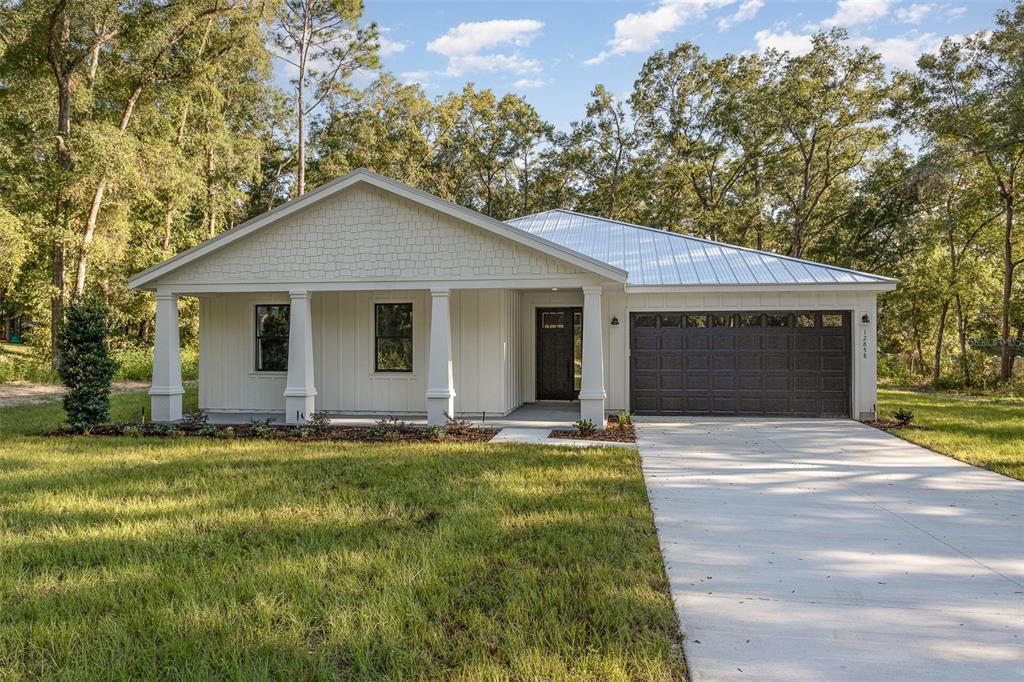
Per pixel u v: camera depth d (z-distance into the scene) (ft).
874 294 40.91
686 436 34.01
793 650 10.18
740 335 42.37
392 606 11.45
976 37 71.67
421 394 42.50
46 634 10.64
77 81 70.90
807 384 41.78
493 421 39.19
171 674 9.43
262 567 13.53
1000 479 23.43
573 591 12.33
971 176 79.00
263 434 33.53
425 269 36.29
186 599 11.89
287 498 19.63
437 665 9.58
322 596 12.05
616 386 43.32
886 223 88.53
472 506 18.51
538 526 16.63
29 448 29.45
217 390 44.32
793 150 102.94
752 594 12.51
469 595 12.19
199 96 83.41
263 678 9.12
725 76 104.99
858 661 9.82
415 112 115.85
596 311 35.24
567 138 118.32
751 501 19.94
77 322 35.06
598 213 116.98
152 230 87.20
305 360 37.58
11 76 68.39
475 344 41.52
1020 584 13.14
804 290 41.04
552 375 49.85
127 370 72.23
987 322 94.58
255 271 37.93
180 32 73.87
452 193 124.77
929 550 15.26
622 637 10.34
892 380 90.02
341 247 37.11
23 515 17.90
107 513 18.08
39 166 69.15
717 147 108.47
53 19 64.69
